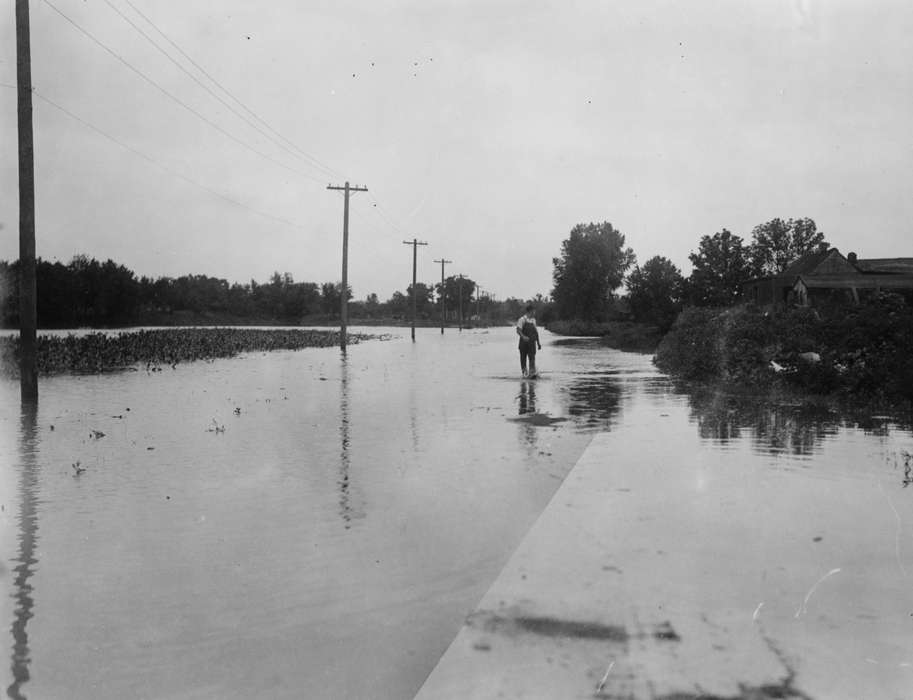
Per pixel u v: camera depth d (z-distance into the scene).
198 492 6.62
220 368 23.55
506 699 2.78
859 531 4.81
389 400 14.06
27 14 14.63
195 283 97.50
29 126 14.56
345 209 38.94
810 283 31.22
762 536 4.72
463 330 98.69
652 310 41.19
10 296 34.06
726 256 47.53
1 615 3.93
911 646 3.14
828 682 2.84
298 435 9.84
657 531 4.86
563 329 87.12
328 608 4.00
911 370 11.86
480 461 7.97
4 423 11.07
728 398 13.42
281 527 5.50
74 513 5.93
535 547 4.56
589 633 3.34
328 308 121.94
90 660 3.43
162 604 4.07
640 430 9.47
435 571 4.55
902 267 41.25
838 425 9.74
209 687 3.17
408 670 3.31
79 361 24.19
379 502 6.23
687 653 3.12
